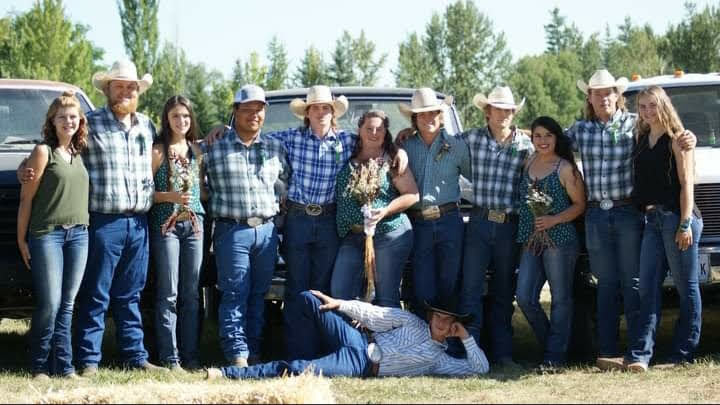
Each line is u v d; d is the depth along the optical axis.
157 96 60.69
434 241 7.64
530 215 7.55
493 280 7.85
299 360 7.11
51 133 7.01
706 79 9.55
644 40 87.88
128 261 7.34
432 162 7.63
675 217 7.22
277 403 5.62
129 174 7.20
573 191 7.47
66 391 5.87
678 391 6.41
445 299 7.70
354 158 7.58
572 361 7.93
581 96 94.38
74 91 9.35
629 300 7.47
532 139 7.50
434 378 7.03
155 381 6.79
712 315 10.71
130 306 7.42
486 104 7.64
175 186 7.34
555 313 7.58
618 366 7.30
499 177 7.62
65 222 6.97
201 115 66.56
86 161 7.18
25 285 7.47
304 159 7.59
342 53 70.50
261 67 62.47
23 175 6.93
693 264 7.31
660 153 7.19
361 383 6.73
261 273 7.56
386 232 7.42
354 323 7.28
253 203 7.42
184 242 7.45
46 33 48.66
